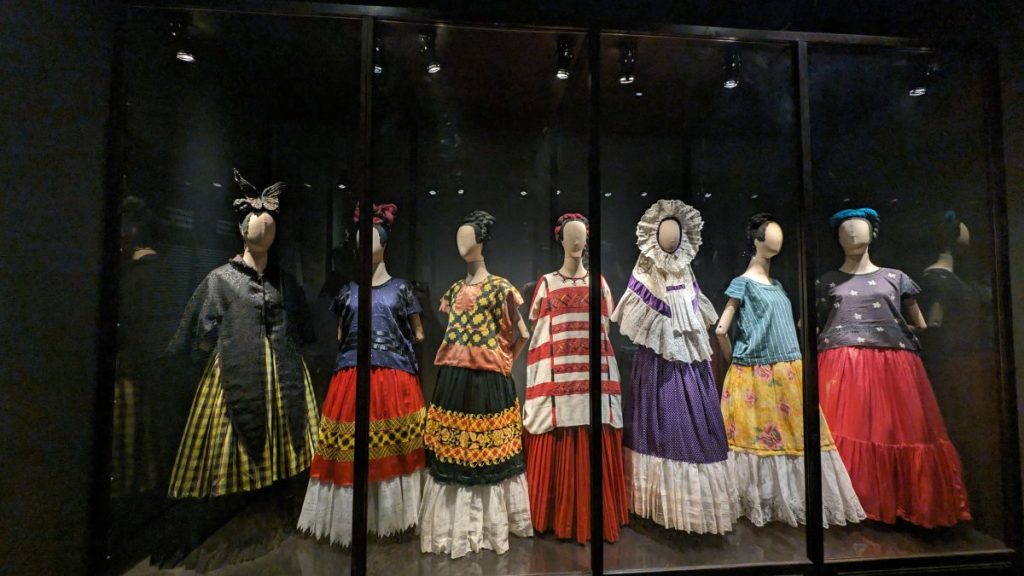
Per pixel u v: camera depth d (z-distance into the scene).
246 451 1.37
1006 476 1.50
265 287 1.49
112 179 1.26
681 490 1.43
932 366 1.66
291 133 1.65
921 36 1.56
